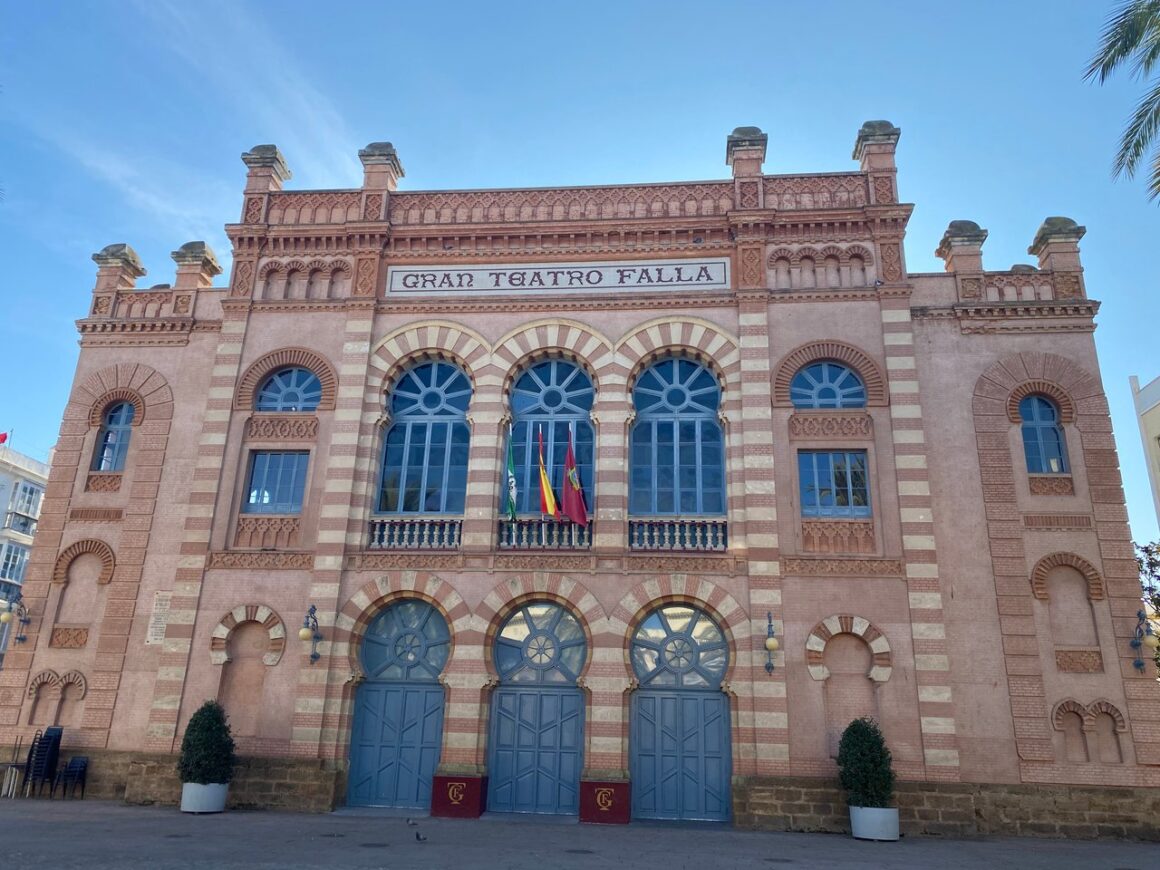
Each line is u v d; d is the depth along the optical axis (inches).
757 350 788.0
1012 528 737.6
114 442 867.4
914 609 701.3
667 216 846.5
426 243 866.8
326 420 812.0
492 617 735.1
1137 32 573.9
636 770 704.4
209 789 674.2
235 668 749.9
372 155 896.3
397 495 801.6
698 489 773.3
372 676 748.0
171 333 884.6
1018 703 690.8
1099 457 753.0
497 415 799.7
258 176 904.3
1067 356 783.1
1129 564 720.3
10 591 1809.8
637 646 732.0
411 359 836.0
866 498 749.3
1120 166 592.1
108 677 770.8
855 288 801.6
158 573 799.1
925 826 653.3
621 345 808.3
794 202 842.8
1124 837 653.9
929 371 789.2
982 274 816.3
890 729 677.3
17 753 758.5
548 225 850.1
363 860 482.0
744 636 709.3
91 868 436.5
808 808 662.5
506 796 709.9
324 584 749.3
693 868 491.8
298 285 868.0
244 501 799.1
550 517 760.3
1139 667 691.4
